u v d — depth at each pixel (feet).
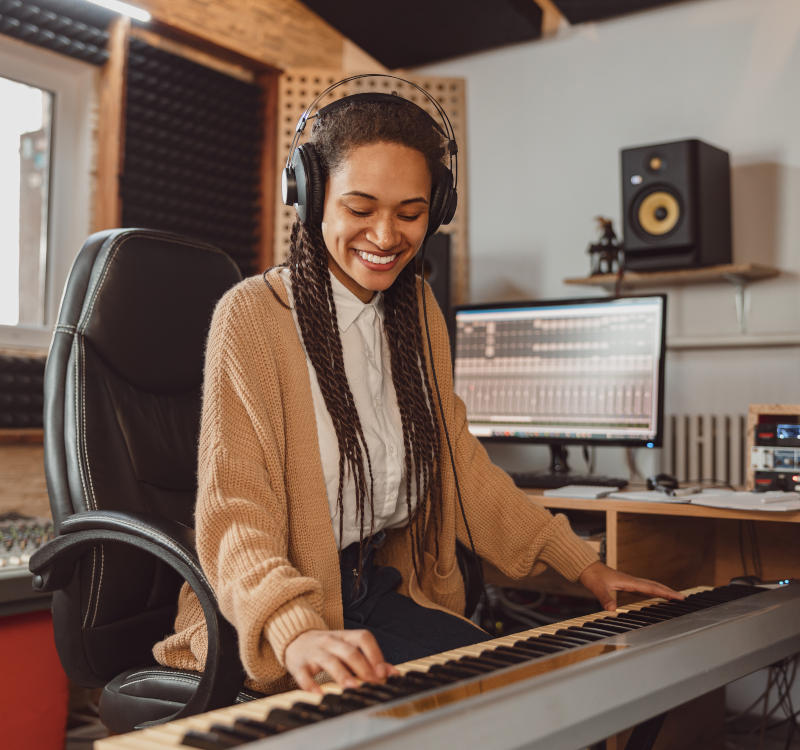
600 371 8.36
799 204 9.30
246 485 3.79
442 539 4.93
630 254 9.36
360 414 4.46
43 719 6.64
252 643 3.12
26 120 9.66
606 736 2.86
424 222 4.15
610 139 10.53
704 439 9.53
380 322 4.74
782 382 9.23
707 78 9.91
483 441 8.89
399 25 11.01
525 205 11.12
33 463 9.16
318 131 4.15
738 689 8.81
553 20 11.00
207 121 10.87
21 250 9.61
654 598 4.69
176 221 10.39
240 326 4.17
